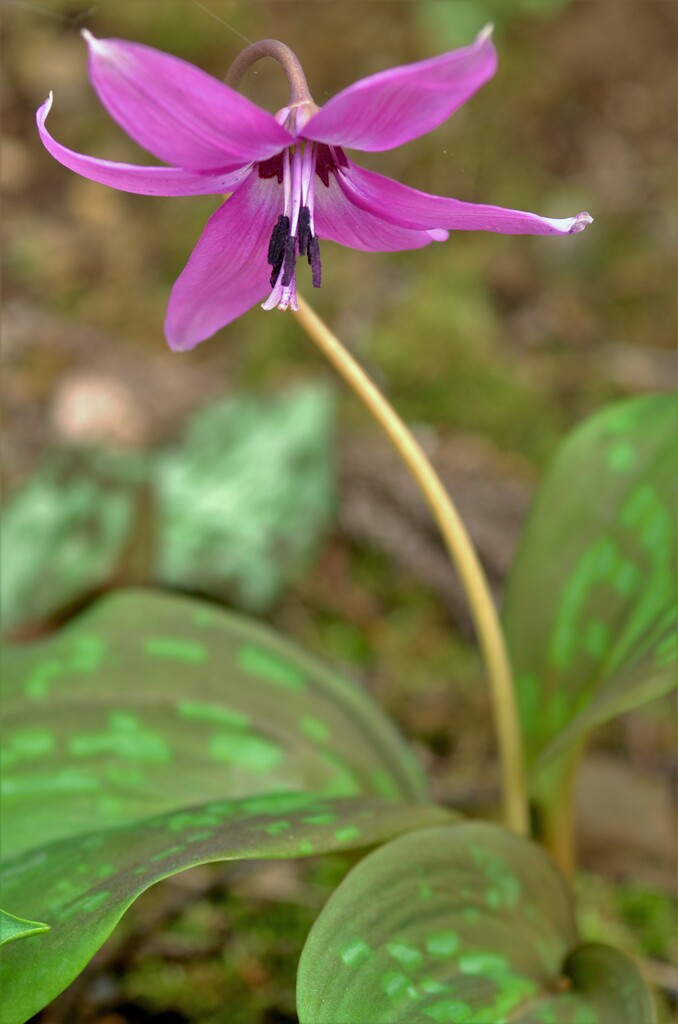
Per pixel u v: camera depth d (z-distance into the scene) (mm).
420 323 947
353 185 434
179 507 750
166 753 486
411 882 443
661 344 992
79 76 1103
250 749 494
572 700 507
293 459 773
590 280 1047
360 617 780
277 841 429
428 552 763
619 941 560
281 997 527
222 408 807
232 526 745
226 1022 520
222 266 444
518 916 460
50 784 471
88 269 994
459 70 386
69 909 417
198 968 534
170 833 440
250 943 543
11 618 678
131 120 393
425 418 885
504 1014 430
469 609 750
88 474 727
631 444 520
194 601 520
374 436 854
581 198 1100
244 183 434
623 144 1149
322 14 1163
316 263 430
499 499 774
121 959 525
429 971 428
